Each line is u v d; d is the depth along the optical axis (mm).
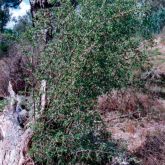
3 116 6117
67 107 5273
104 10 5160
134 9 5203
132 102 7840
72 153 5254
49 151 5117
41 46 5688
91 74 5254
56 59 5434
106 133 5812
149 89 9258
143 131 6906
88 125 5328
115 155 5555
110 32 5164
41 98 5559
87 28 5152
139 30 5500
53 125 5559
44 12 5699
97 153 5199
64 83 5234
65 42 5375
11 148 5402
